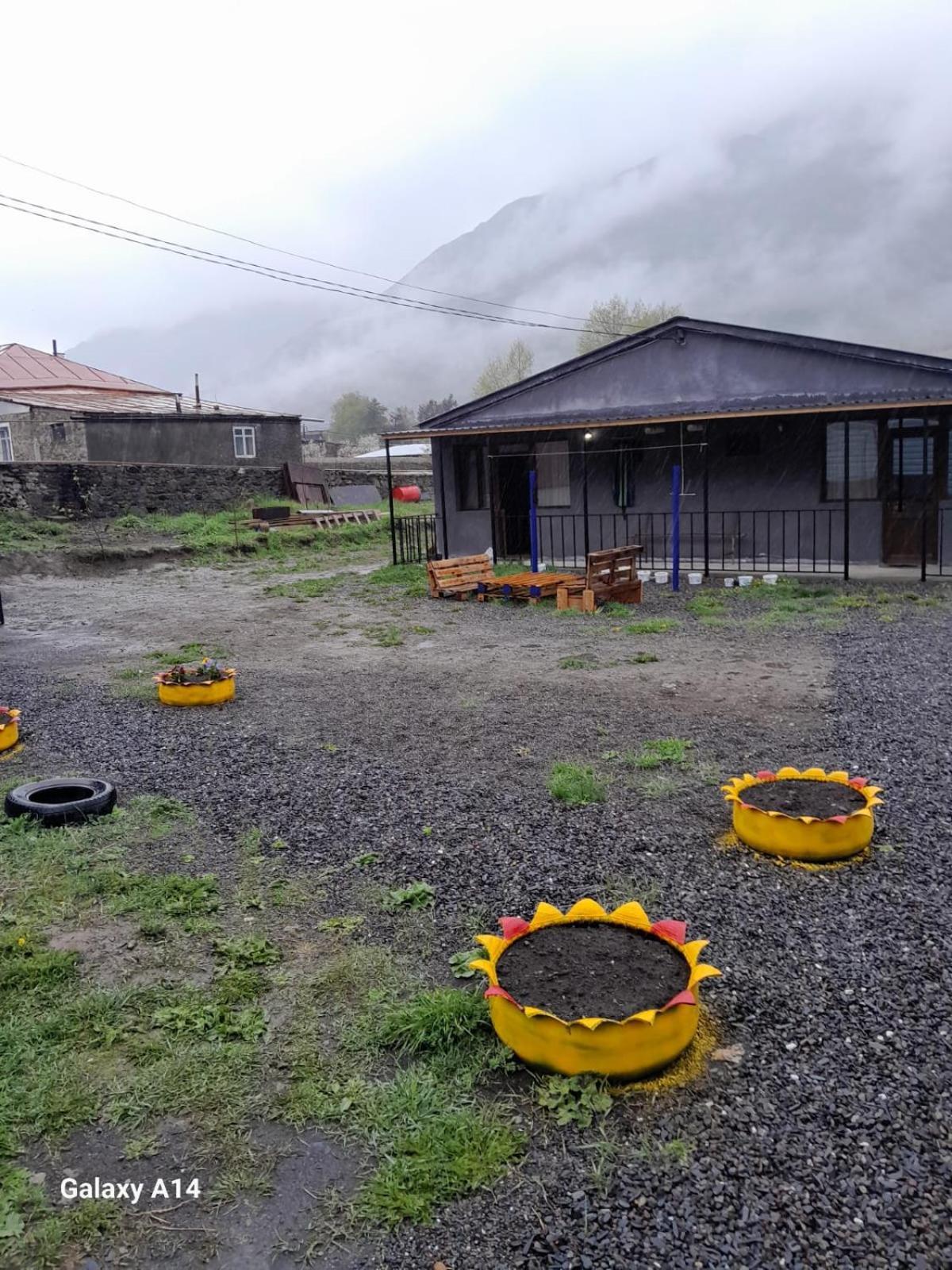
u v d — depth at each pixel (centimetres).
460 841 412
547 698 675
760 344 1333
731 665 765
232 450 3072
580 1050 240
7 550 1694
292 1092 247
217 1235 202
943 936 315
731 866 378
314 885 374
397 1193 210
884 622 931
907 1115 229
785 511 1359
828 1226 197
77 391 3372
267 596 1380
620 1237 196
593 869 378
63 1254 198
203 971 310
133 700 711
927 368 1230
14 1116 238
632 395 1433
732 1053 257
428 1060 259
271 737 594
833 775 434
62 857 404
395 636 972
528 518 1564
